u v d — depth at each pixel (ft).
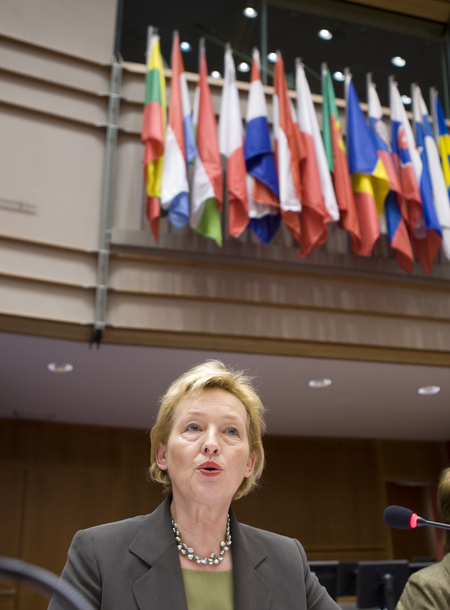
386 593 16.33
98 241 19.04
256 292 20.11
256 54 21.47
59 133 19.52
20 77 19.42
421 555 35.68
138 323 18.78
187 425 5.27
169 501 5.50
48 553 25.94
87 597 4.82
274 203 19.45
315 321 20.56
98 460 27.86
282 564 5.45
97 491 27.48
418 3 26.48
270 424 29.43
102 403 25.14
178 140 19.04
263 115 20.24
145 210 19.76
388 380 23.68
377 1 26.32
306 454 31.60
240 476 5.24
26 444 26.94
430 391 25.05
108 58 20.75
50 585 2.69
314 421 29.14
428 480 33.22
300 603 5.22
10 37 19.40
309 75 24.54
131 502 27.89
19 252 18.03
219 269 19.97
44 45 19.81
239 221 19.24
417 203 21.38
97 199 19.40
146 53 22.11
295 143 20.59
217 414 5.28
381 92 25.53
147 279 19.21
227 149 19.95
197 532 5.18
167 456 5.40
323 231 19.72
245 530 5.60
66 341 18.80
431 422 29.94
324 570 16.72
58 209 18.81
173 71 20.12
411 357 21.45
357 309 21.01
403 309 21.58
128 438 28.66
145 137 18.84
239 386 5.59
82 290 18.53
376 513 31.60
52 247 18.40
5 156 18.67
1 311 17.38
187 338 19.22
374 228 20.20
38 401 24.75
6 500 25.99
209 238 19.97
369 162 20.74
